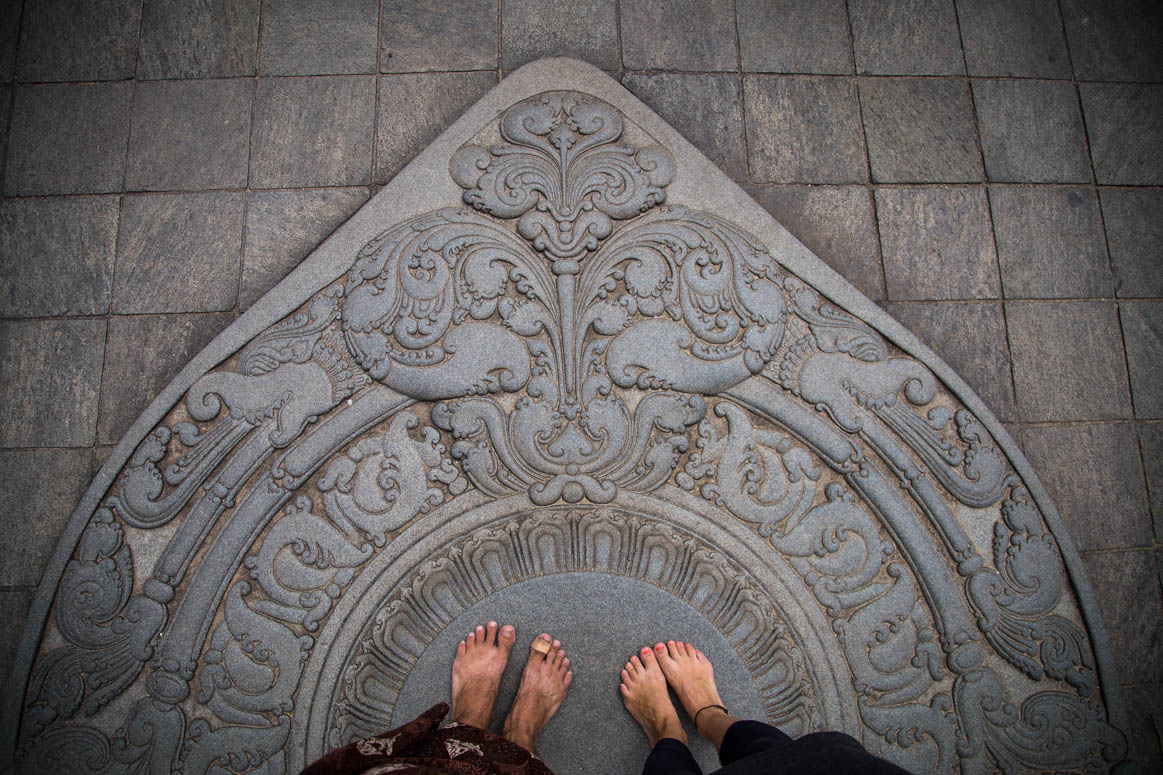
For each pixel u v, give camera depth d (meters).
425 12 1.92
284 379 1.63
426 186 1.75
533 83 1.82
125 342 1.72
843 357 1.70
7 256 1.74
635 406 1.66
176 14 1.90
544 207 1.74
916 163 1.88
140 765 1.43
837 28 1.94
